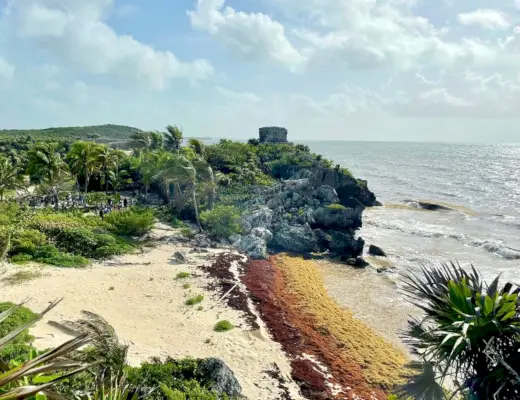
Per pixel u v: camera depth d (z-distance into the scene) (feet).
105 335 41.93
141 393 53.01
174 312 97.50
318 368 80.33
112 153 238.07
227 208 171.22
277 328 95.25
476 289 31.73
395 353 87.86
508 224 230.48
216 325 92.38
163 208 197.77
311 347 88.38
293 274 136.87
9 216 143.33
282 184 225.35
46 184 200.44
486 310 29.19
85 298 99.86
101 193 214.48
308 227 180.86
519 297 31.01
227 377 64.90
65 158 232.12
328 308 110.11
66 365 20.70
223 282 118.42
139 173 252.21
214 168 245.86
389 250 175.01
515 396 28.71
